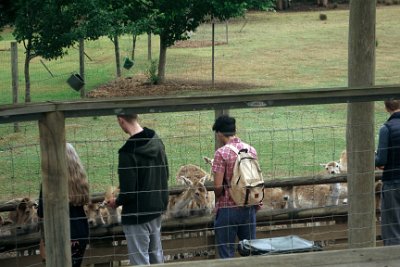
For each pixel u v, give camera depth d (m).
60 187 5.73
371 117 8.51
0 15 22.98
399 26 52.75
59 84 32.09
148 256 7.42
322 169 15.17
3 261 8.32
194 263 6.22
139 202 7.25
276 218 9.38
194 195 9.69
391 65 36.44
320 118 21.31
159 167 7.40
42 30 22.47
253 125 20.02
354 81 8.57
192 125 20.59
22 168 15.59
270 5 32.38
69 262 5.83
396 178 8.30
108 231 8.61
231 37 51.03
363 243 8.46
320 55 40.91
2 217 10.93
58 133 5.68
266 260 6.31
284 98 6.14
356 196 8.52
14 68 21.66
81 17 23.94
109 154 16.33
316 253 6.43
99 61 39.69
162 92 29.86
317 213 9.50
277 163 15.55
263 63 38.25
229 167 8.01
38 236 8.35
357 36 8.49
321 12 66.44
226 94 6.05
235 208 8.05
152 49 44.69
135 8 28.05
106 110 5.78
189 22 31.55
